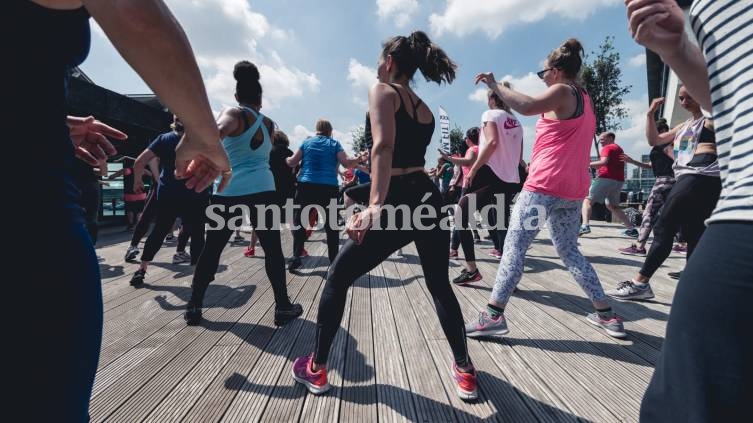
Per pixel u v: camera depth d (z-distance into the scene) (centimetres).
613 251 562
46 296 57
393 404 178
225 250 591
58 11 58
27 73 56
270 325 277
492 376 202
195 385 195
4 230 54
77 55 64
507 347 236
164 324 279
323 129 432
